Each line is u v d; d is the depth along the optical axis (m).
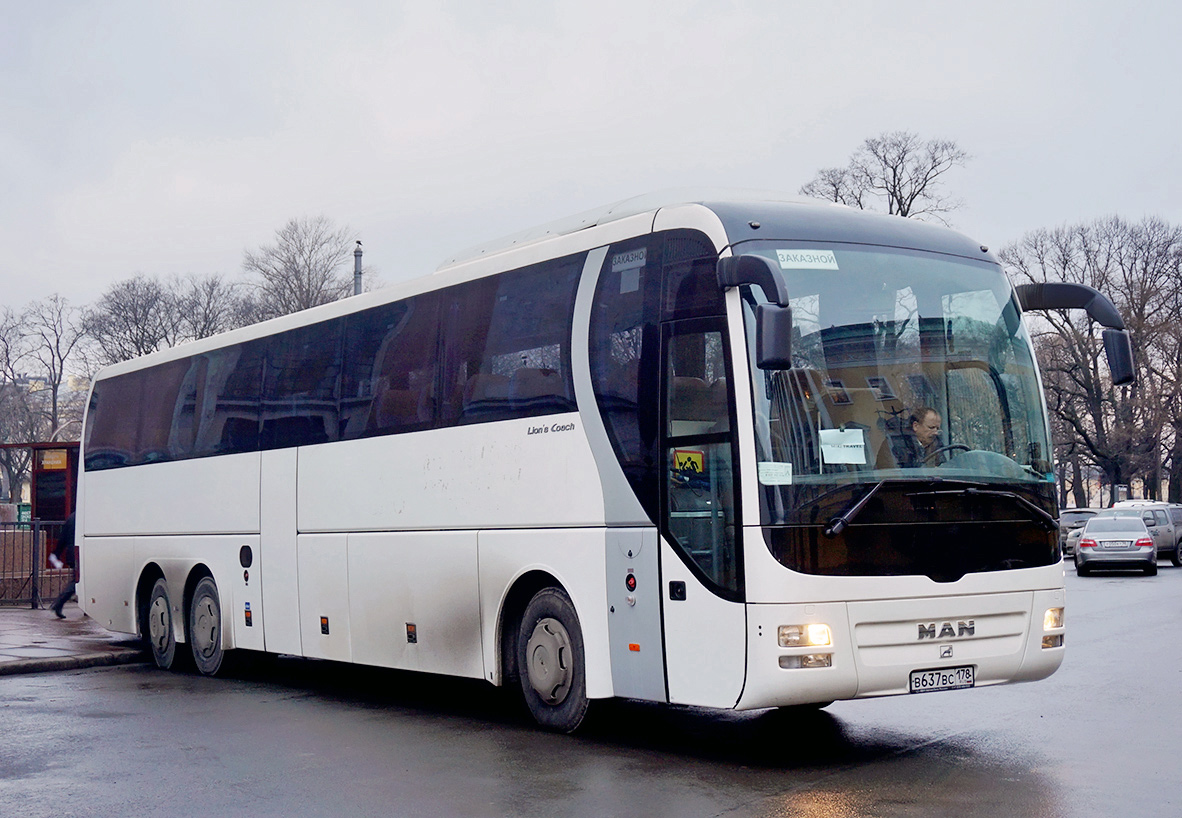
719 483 7.88
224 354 14.31
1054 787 7.19
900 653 7.73
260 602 13.16
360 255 37.91
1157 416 61.16
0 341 75.81
